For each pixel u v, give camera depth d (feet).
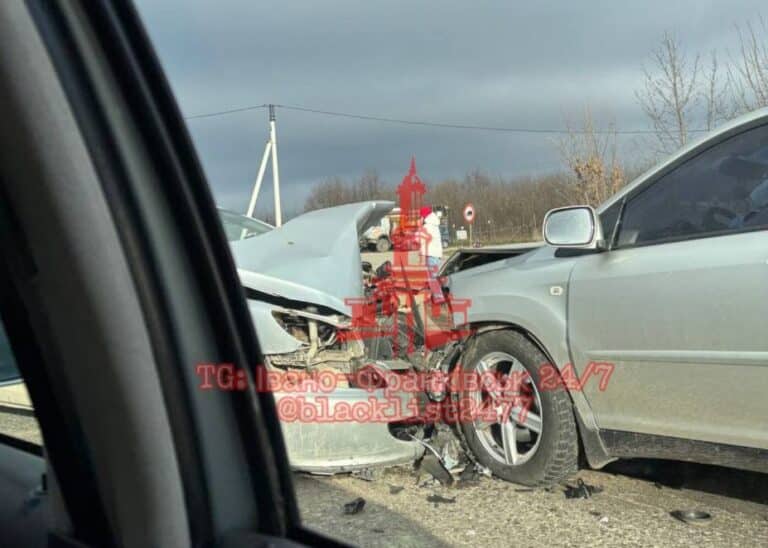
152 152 4.32
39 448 5.48
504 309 13.08
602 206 12.24
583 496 12.07
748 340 9.56
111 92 4.15
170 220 4.37
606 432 11.63
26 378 4.31
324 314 13.82
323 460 12.27
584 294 11.70
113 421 4.04
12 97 3.73
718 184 10.66
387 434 12.72
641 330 10.83
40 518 4.71
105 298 3.94
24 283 4.04
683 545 10.11
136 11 4.32
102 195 3.99
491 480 13.20
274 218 80.89
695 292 10.15
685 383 10.34
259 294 13.87
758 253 9.57
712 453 10.27
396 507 11.99
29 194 3.86
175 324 4.33
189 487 4.34
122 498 4.09
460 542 10.48
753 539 10.18
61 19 3.97
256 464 4.63
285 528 4.76
